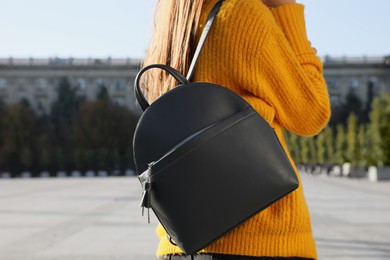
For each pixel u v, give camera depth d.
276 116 1.65
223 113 1.50
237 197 1.45
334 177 47.69
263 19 1.59
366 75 94.56
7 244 8.74
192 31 1.70
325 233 9.77
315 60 1.69
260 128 1.49
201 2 1.68
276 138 1.51
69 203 18.09
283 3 1.75
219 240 1.55
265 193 1.46
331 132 63.75
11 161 79.50
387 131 37.00
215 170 1.44
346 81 94.75
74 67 92.25
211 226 1.45
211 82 1.62
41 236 9.71
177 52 1.71
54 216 13.50
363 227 10.66
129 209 15.52
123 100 92.75
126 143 84.69
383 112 37.16
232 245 1.54
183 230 1.46
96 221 12.23
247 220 1.50
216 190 1.44
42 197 21.52
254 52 1.57
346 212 13.86
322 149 63.91
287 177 1.47
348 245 8.38
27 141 80.62
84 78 92.69
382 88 94.25
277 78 1.59
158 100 1.53
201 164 1.44
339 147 55.56
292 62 1.60
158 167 1.45
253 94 1.60
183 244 1.47
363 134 47.00
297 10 1.72
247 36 1.57
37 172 78.88
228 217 1.45
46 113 91.19
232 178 1.45
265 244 1.53
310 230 1.62
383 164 37.75
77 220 12.48
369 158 38.94
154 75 1.82
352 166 44.75
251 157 1.46
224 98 1.51
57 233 10.14
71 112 87.94
